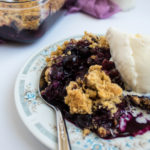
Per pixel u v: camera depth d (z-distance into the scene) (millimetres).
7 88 299
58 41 348
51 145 218
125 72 260
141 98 265
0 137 246
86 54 286
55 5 382
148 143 227
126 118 258
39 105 258
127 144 226
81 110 241
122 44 268
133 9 491
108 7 452
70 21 448
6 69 330
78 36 357
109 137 235
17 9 326
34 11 336
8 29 351
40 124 237
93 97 253
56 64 280
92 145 223
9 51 368
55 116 246
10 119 263
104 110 249
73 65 271
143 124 252
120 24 439
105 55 286
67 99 250
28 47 377
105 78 260
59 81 271
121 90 254
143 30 417
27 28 350
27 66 302
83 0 462
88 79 252
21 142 241
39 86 278
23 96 266
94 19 457
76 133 234
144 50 263
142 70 257
